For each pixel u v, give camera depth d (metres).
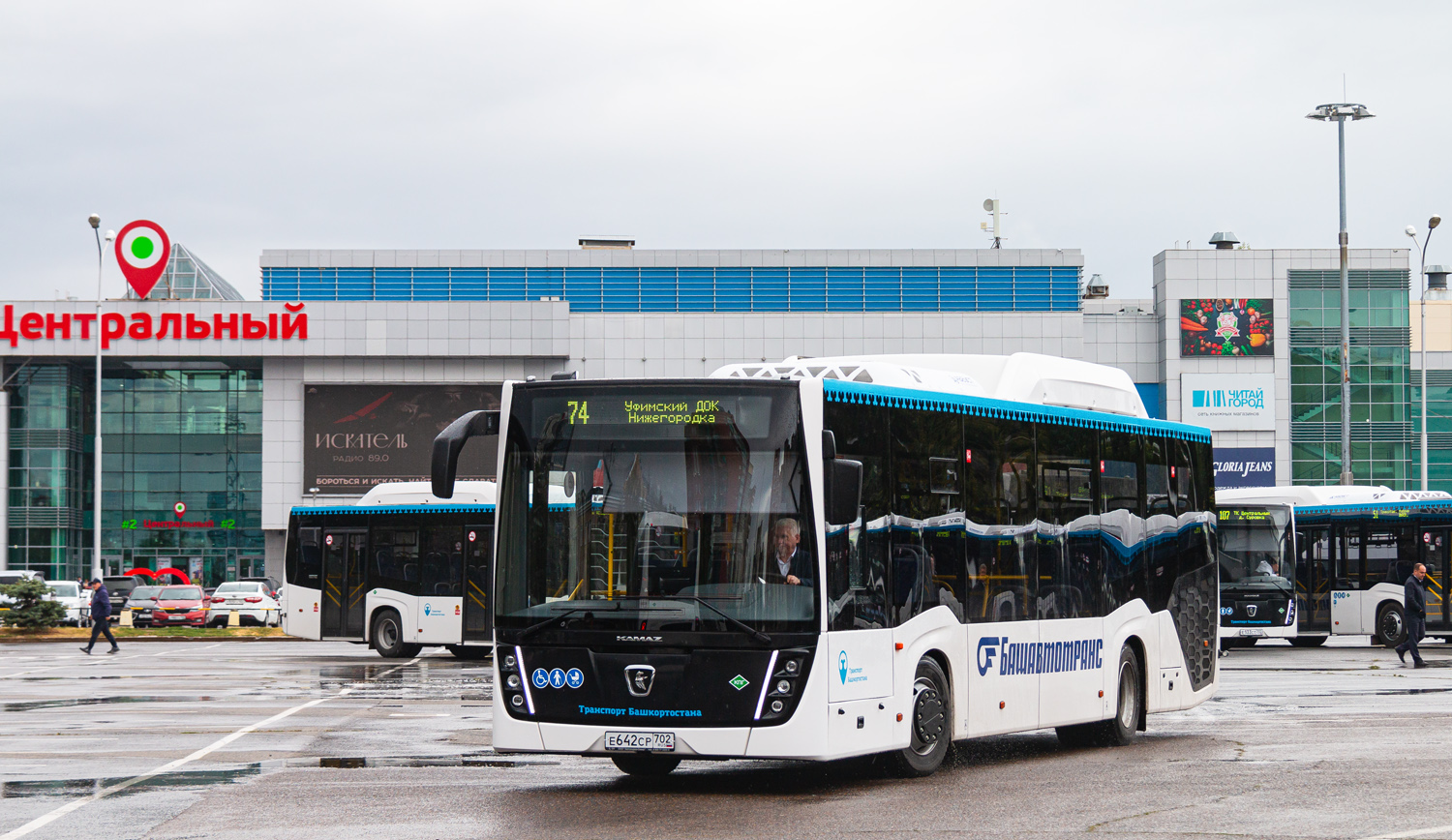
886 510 12.67
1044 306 74.81
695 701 11.63
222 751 15.35
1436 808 10.83
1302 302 72.94
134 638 45.78
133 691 24.30
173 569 74.56
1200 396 72.69
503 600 12.20
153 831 10.23
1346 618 37.34
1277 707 20.17
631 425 12.14
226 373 75.06
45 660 35.09
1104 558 15.70
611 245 77.81
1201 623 17.58
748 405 11.99
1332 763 13.69
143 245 71.38
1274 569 36.59
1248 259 73.00
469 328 71.88
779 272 74.88
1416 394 81.50
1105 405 16.27
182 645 44.03
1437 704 20.72
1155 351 74.50
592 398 12.25
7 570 71.44
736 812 11.05
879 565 12.53
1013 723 14.13
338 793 12.17
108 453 74.81
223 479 74.75
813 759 11.57
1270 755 14.45
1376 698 21.78
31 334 70.50
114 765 14.11
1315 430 72.69
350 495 72.00
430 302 71.88
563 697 11.88
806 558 11.75
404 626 33.84
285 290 74.81
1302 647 38.53
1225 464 72.69
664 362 72.44
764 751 11.55
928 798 11.72
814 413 11.97
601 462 12.14
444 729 17.66
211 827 10.38
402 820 10.70
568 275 75.00
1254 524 36.88
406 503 34.22
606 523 12.03
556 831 10.13
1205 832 9.86
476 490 33.78
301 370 72.19
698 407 12.05
